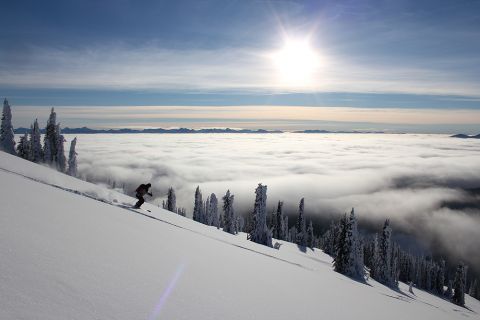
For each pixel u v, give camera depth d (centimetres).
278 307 593
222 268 755
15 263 363
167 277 533
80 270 420
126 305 371
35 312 279
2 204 625
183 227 1402
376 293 1441
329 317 643
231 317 457
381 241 6431
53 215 678
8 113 5472
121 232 759
